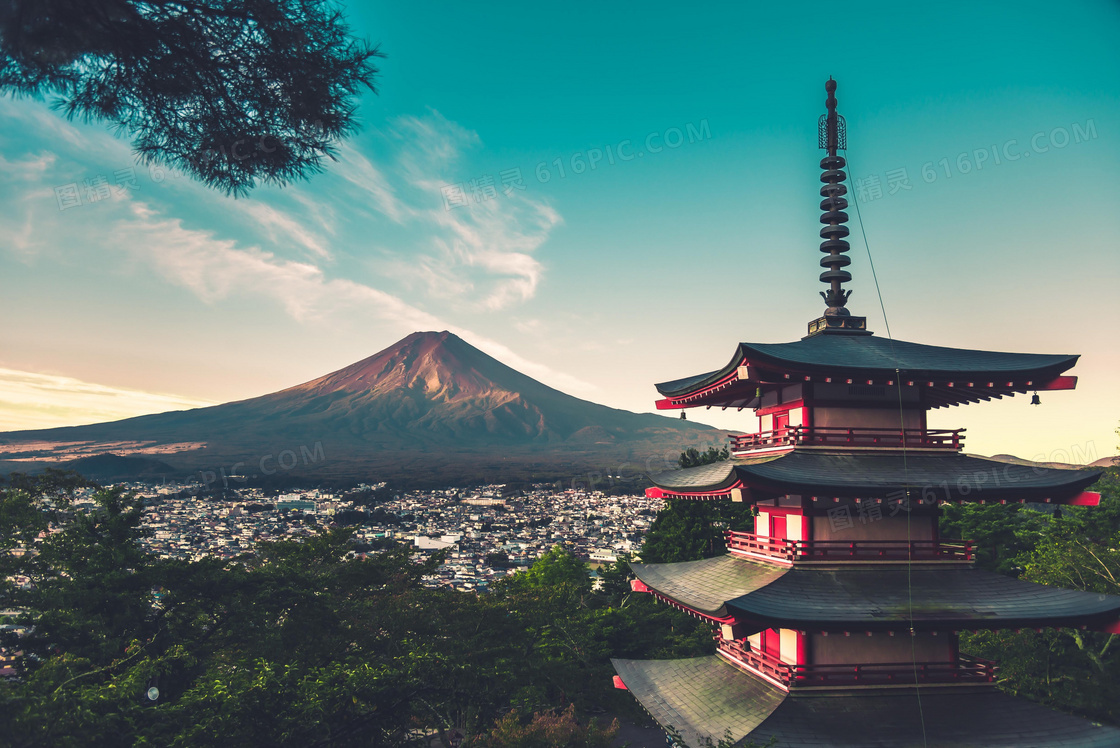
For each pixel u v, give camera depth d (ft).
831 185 83.61
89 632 90.89
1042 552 139.54
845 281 81.46
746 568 75.00
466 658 110.11
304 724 70.49
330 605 110.32
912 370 66.90
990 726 60.34
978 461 71.41
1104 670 109.29
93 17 31.83
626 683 83.66
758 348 68.54
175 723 66.80
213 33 34.99
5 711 49.75
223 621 104.37
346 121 38.04
